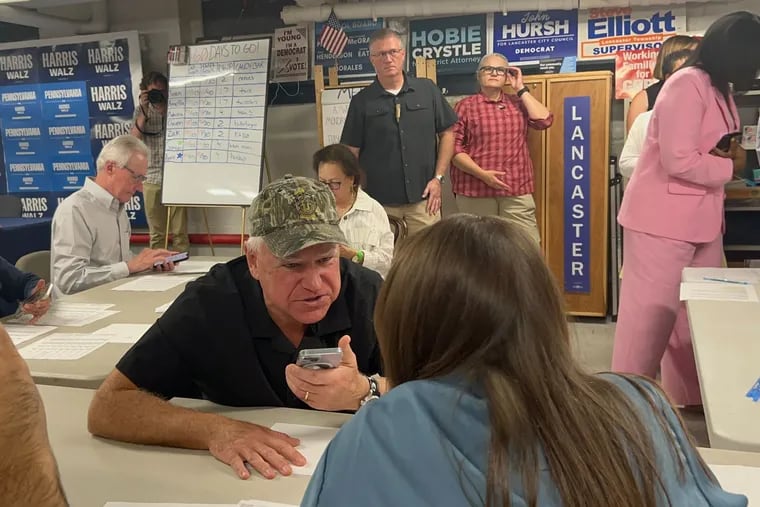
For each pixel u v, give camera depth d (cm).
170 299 238
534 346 65
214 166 433
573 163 411
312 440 123
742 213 388
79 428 132
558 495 60
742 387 127
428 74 427
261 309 137
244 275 141
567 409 64
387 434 64
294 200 127
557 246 421
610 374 77
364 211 264
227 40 437
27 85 515
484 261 67
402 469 62
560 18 408
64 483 110
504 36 420
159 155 476
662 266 250
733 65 223
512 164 404
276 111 471
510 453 61
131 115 494
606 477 61
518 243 69
